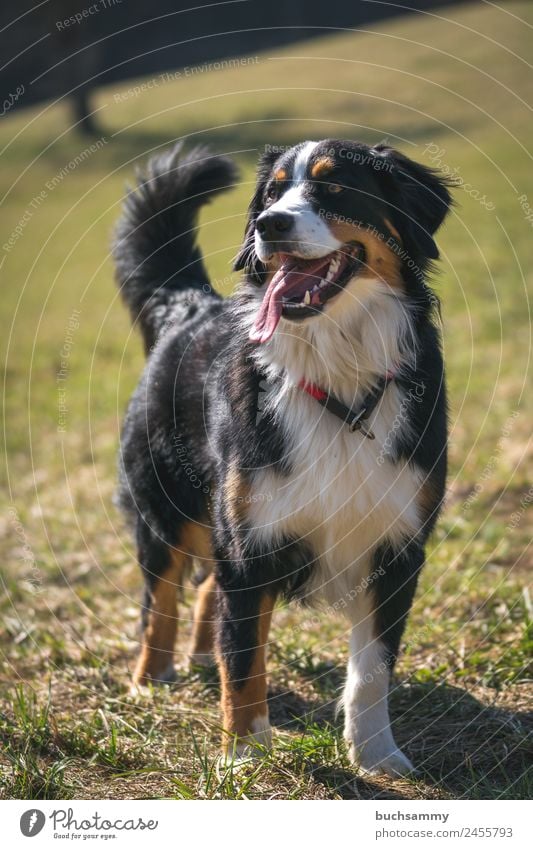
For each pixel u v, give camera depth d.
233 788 3.30
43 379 10.67
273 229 3.46
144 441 4.62
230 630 3.62
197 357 4.42
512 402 8.16
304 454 3.58
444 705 3.92
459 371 9.17
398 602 3.68
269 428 3.62
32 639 4.85
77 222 19.22
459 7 34.19
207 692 4.27
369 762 3.49
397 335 3.68
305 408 3.62
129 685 4.45
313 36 35.41
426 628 4.68
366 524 3.63
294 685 4.30
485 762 3.50
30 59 34.06
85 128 26.11
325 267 3.59
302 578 3.82
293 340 3.59
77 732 3.74
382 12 36.41
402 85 25.45
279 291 3.56
